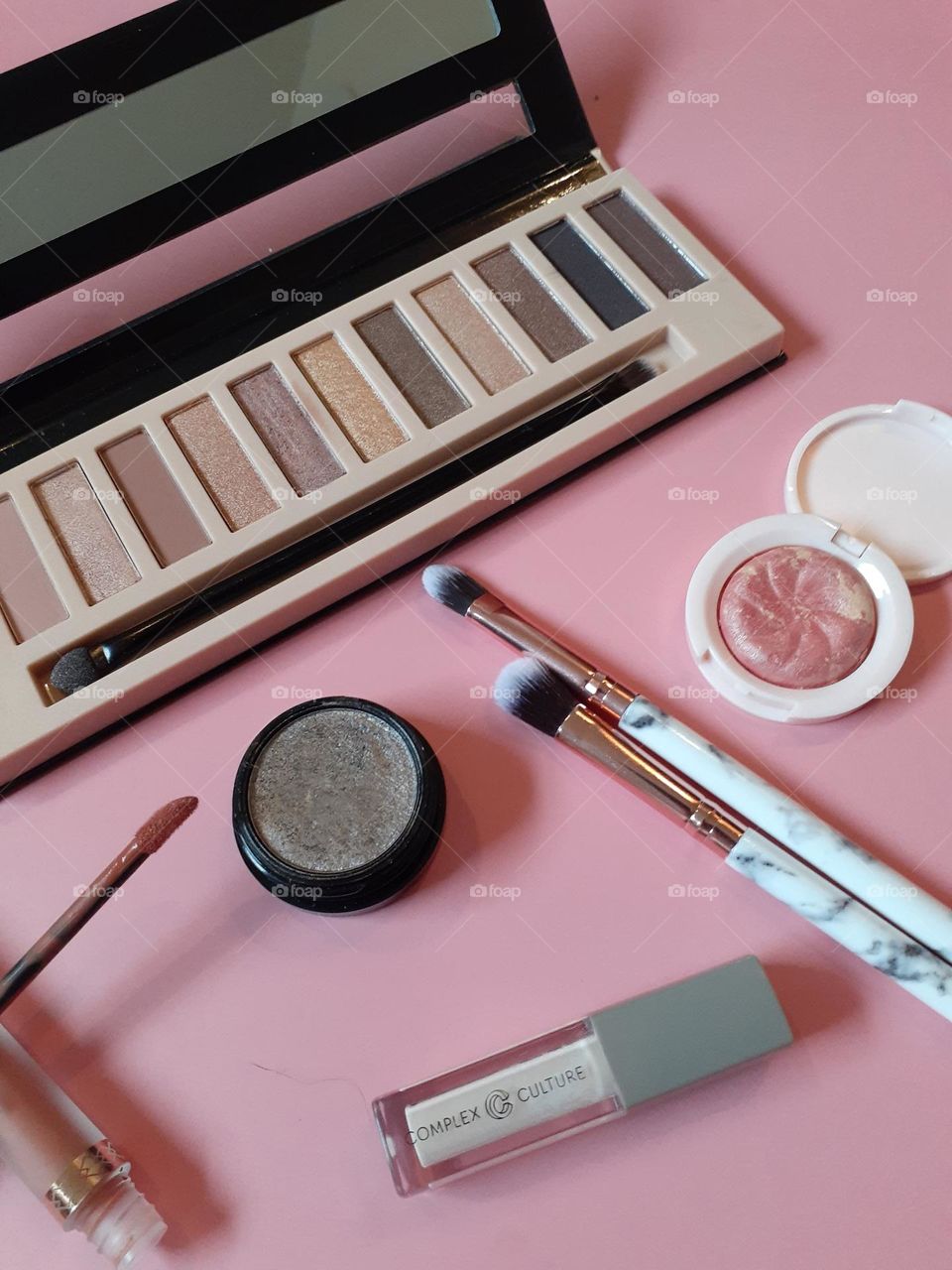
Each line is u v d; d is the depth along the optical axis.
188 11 0.21
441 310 0.23
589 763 0.19
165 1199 0.17
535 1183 0.17
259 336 0.23
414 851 0.18
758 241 0.24
